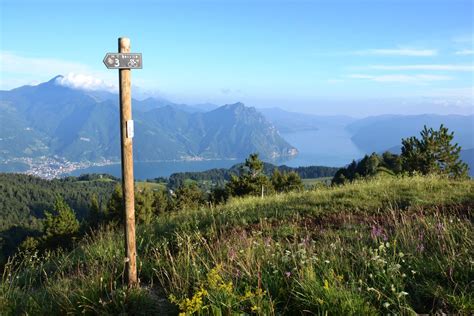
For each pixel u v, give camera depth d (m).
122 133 4.95
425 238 5.56
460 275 4.25
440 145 19.98
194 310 3.97
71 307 4.74
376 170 24.02
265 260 5.12
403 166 21.72
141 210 28.42
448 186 11.34
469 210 7.90
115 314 4.57
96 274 5.66
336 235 6.54
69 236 35.78
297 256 5.05
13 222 95.81
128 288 4.97
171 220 10.55
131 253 5.16
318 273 4.66
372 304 3.96
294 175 37.81
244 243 6.14
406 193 10.45
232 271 5.02
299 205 10.00
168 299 4.84
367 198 10.25
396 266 4.23
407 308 3.65
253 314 4.11
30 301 5.14
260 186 32.09
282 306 4.27
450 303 3.81
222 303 4.03
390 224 6.80
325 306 3.90
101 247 7.88
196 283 4.79
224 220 9.25
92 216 39.75
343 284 4.33
